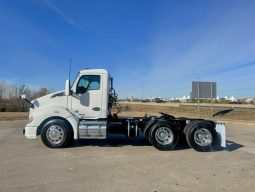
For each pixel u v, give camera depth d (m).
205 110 41.78
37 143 12.20
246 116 34.06
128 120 11.72
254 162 9.01
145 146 11.76
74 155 9.73
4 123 22.48
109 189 6.25
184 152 10.60
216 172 7.75
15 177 7.07
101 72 11.52
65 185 6.49
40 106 11.29
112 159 9.19
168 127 10.97
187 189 6.32
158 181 6.88
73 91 11.45
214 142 10.87
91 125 11.04
